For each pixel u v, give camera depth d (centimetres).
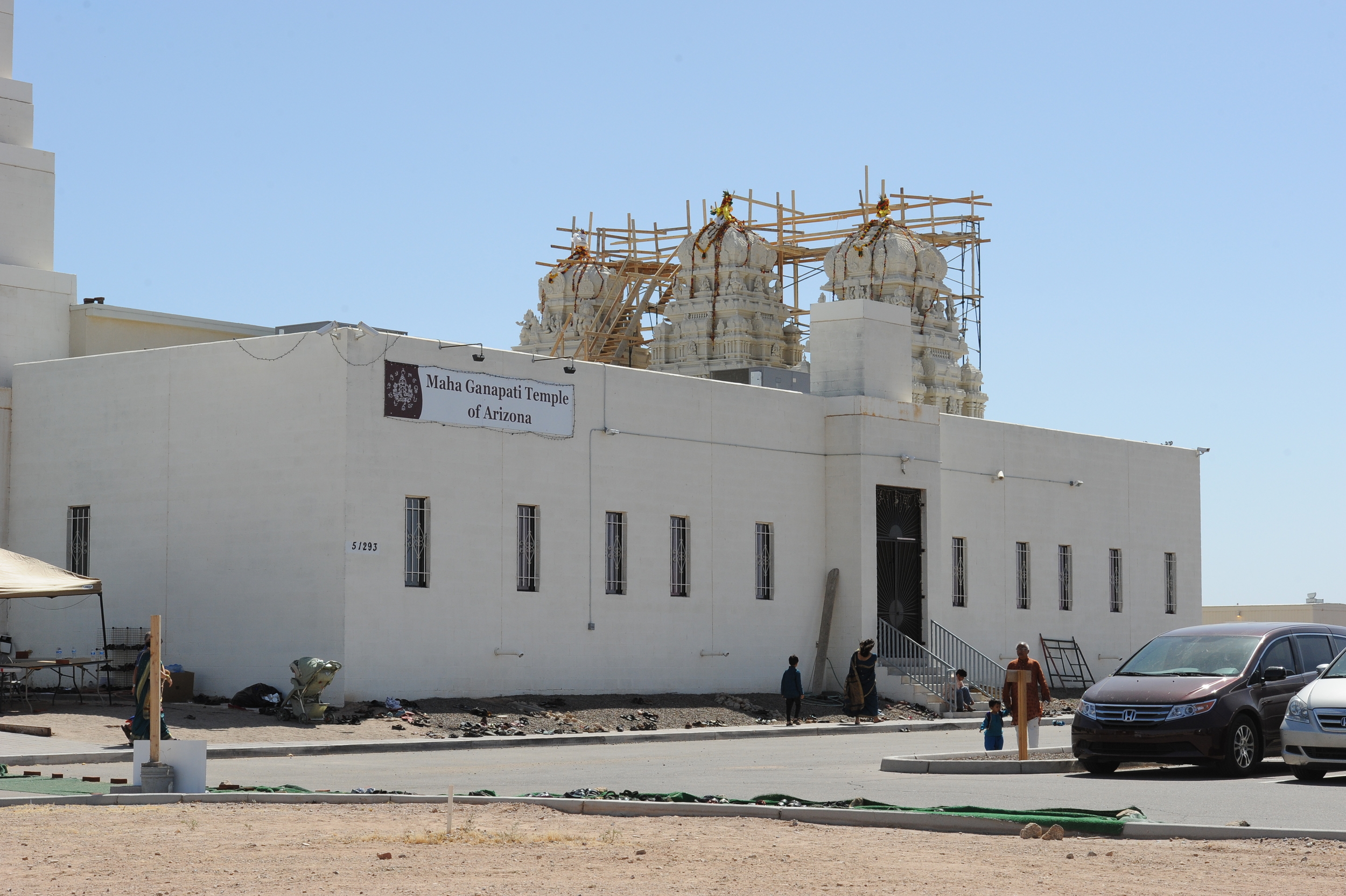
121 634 3241
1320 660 2217
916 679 3844
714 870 1216
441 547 3112
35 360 3553
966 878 1180
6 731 2481
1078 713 2128
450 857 1276
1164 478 5025
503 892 1107
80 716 2706
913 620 4041
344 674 2933
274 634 3033
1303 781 1980
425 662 3069
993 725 2408
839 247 5738
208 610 3130
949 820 1480
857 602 3862
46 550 3378
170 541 3203
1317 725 1941
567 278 5919
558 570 3328
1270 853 1307
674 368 5578
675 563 3591
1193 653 2181
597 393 3438
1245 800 1747
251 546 3086
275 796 1686
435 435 3120
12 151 3612
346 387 2977
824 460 3950
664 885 1141
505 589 3225
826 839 1395
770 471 3806
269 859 1264
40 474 3409
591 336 5644
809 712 3591
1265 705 2105
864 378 3994
